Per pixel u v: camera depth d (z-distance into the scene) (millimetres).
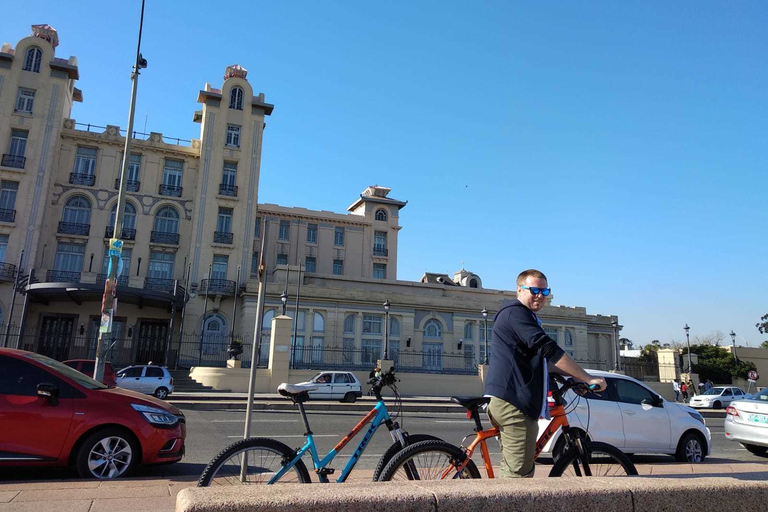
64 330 39000
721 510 3012
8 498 5367
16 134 40531
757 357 56375
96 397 7207
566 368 3924
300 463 4277
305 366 37312
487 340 46656
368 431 4570
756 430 11023
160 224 44062
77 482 6301
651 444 9586
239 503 2398
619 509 2838
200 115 48719
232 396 24703
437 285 51406
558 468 4340
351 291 42750
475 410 4402
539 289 4219
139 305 39719
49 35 42656
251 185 45812
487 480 2941
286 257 54156
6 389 6840
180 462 9031
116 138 43688
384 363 32844
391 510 2553
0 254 38344
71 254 41281
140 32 18953
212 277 43438
